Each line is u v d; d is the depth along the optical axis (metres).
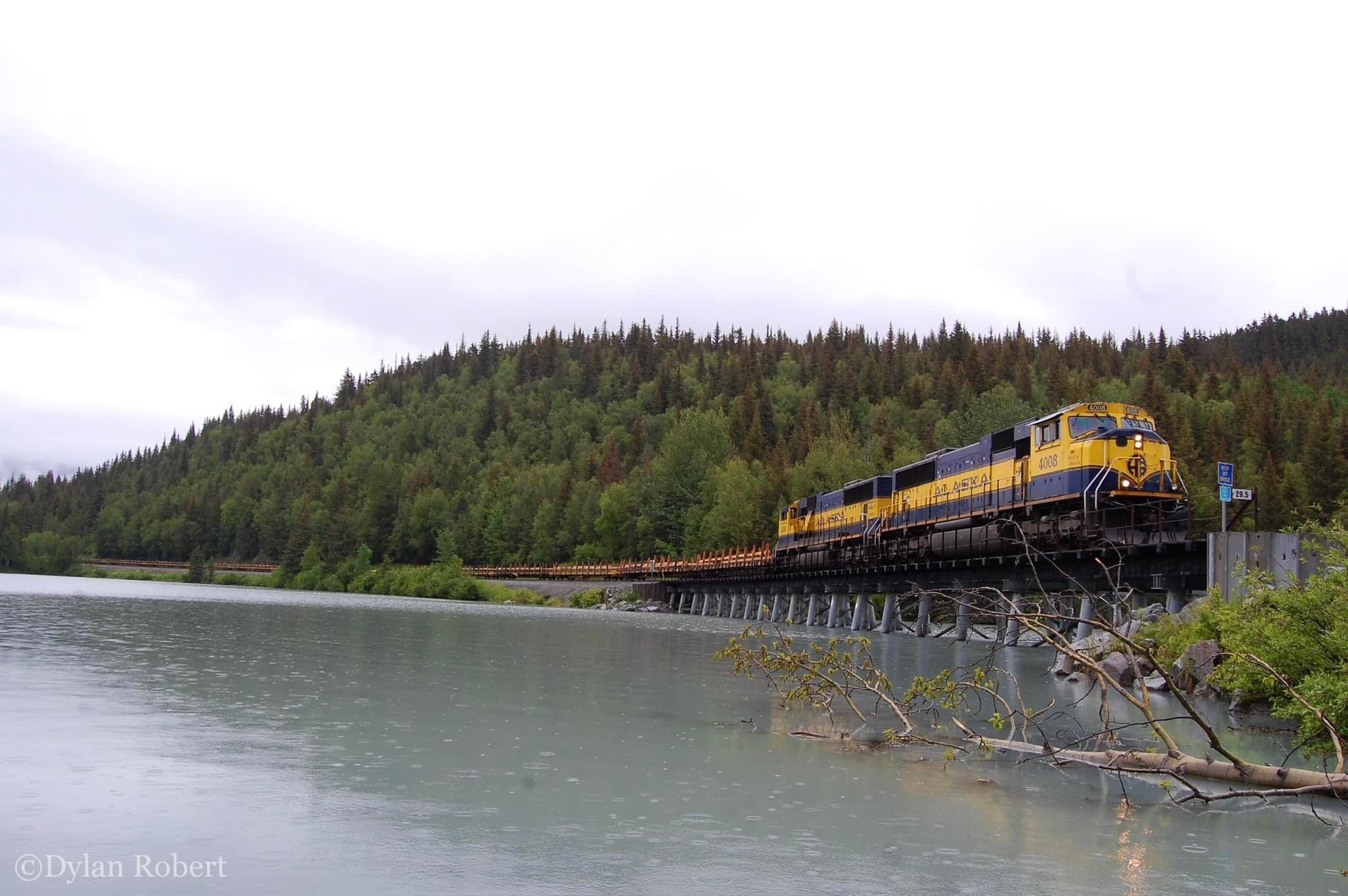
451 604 99.75
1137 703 17.20
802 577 73.88
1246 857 12.59
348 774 15.24
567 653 38.59
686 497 134.62
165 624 44.97
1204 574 34.31
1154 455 39.88
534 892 10.45
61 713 19.39
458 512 165.75
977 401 129.75
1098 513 39.66
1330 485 93.62
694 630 61.72
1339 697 16.45
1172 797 15.76
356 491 185.25
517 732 19.25
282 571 153.12
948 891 10.91
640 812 13.63
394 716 20.55
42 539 169.00
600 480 161.50
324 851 11.57
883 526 61.78
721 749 18.30
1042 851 12.51
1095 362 185.38
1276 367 190.50
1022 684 30.22
